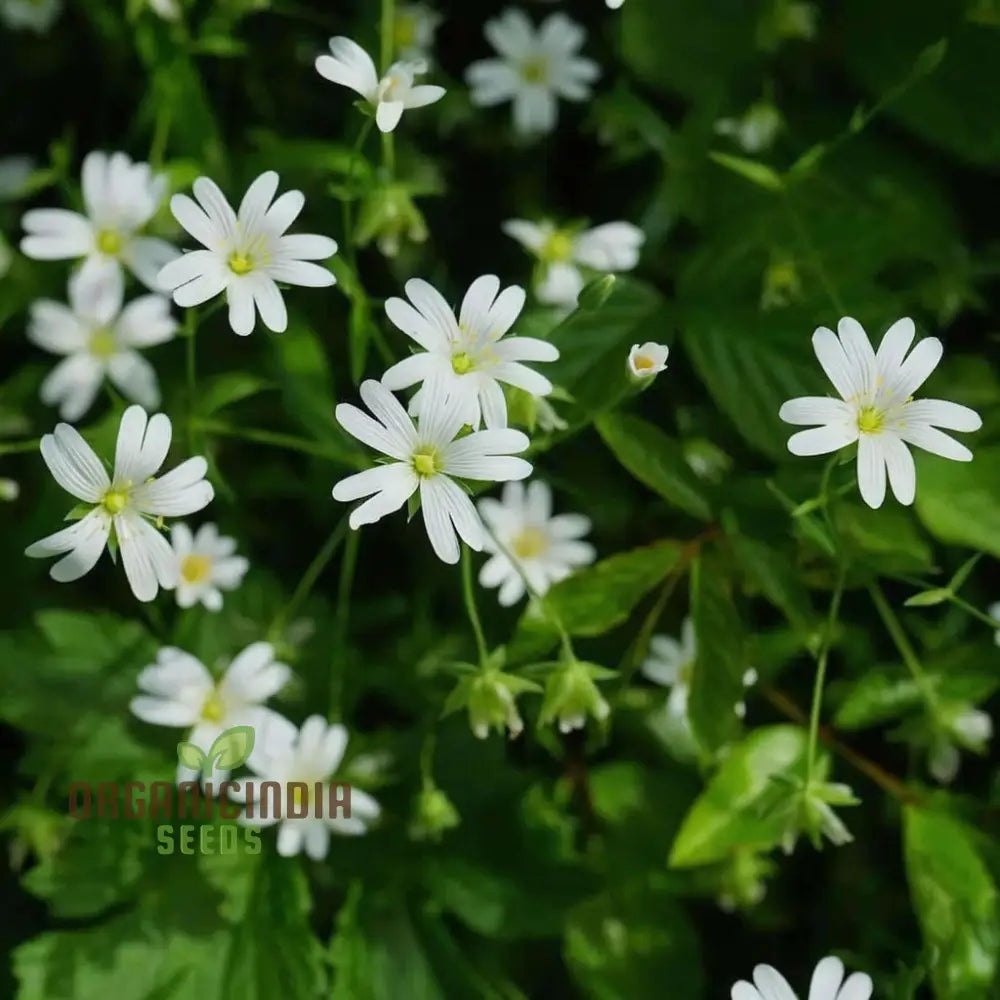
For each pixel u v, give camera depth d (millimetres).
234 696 543
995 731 572
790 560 551
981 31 582
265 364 567
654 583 545
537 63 593
